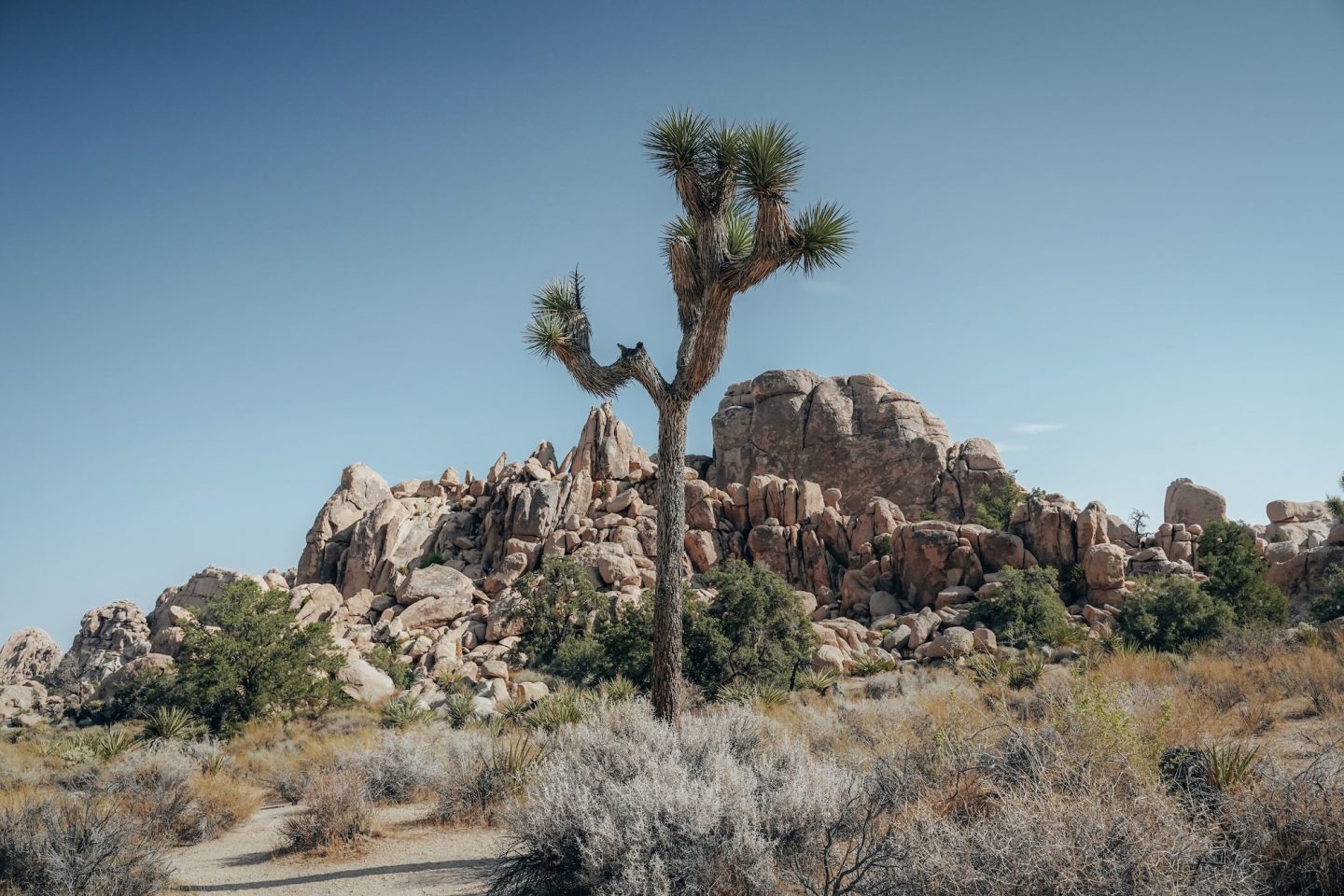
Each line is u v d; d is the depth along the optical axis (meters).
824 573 54.72
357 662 36.47
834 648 36.97
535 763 9.98
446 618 51.47
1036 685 12.05
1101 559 44.91
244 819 11.34
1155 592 38.72
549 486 61.19
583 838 6.05
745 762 7.65
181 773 11.59
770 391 81.75
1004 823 4.53
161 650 47.03
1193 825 4.69
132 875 7.14
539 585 45.47
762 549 56.38
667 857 5.61
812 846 5.88
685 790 6.03
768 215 9.04
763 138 9.07
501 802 9.71
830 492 61.19
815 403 78.81
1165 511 68.94
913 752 7.70
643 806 5.90
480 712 26.19
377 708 32.22
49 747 21.31
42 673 70.00
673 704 9.24
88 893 6.77
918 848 4.70
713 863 5.56
